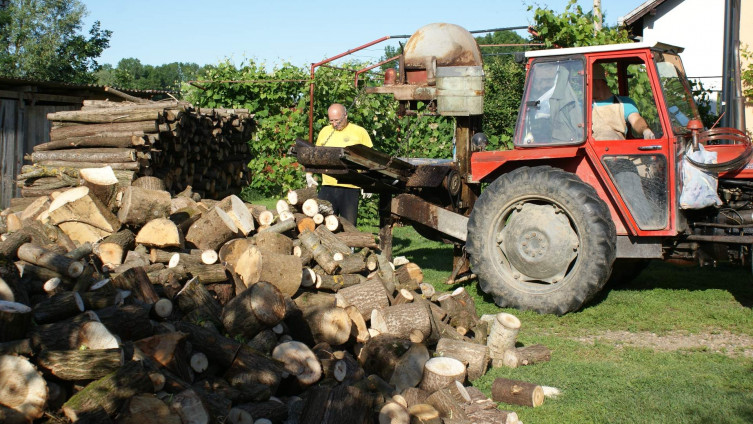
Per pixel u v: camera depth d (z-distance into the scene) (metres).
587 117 6.97
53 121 9.30
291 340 4.63
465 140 8.08
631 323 6.42
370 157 6.82
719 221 6.80
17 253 4.82
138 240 5.65
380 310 5.33
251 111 16.69
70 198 5.84
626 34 11.86
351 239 6.91
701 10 19.58
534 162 7.52
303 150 6.91
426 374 4.46
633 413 4.24
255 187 16.61
